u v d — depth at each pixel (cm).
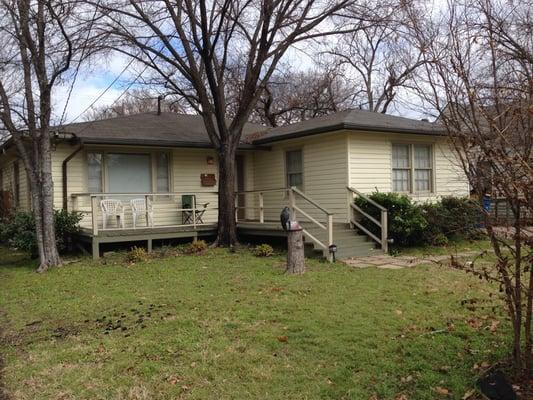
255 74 1270
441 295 702
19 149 1088
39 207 1081
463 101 355
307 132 1356
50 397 416
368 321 581
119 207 1324
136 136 1381
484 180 353
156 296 762
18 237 1198
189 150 1541
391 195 1245
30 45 1034
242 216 1675
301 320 596
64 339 569
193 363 472
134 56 1291
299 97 3131
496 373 389
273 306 668
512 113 331
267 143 1539
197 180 1555
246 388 417
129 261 1112
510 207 349
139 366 470
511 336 505
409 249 1228
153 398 407
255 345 516
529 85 337
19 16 1022
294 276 881
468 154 351
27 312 705
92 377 452
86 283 895
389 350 483
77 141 1272
